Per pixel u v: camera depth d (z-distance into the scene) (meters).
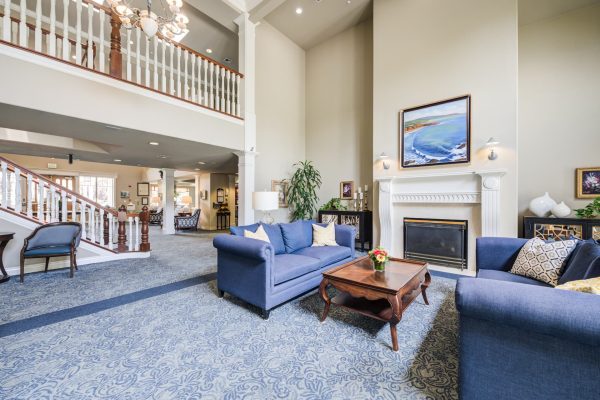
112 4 2.56
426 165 4.36
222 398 1.46
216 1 4.72
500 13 3.76
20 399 1.45
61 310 2.59
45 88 2.94
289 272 2.65
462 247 4.04
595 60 3.81
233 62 7.07
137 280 3.58
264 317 2.41
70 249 3.73
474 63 3.95
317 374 1.66
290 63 6.36
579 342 0.98
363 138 5.75
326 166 6.34
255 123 5.34
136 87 3.68
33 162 10.29
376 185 4.99
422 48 4.43
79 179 11.73
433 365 1.75
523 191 4.25
